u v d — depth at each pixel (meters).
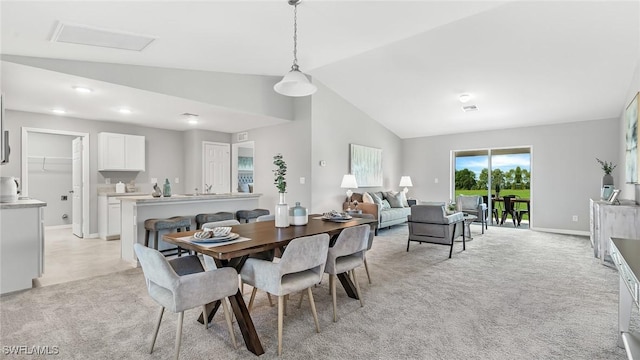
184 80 4.41
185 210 4.51
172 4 2.45
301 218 2.87
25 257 3.08
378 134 7.78
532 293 3.09
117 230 5.72
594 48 3.96
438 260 4.36
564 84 4.97
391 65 5.06
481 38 4.01
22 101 4.47
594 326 2.40
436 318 2.54
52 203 6.88
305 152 6.00
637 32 3.55
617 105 5.50
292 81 2.88
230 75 5.00
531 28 3.70
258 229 2.64
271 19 3.02
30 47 3.00
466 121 7.11
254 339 2.02
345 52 4.33
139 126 6.49
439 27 3.83
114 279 3.41
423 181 8.51
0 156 3.26
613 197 4.41
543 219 6.78
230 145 7.50
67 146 7.06
